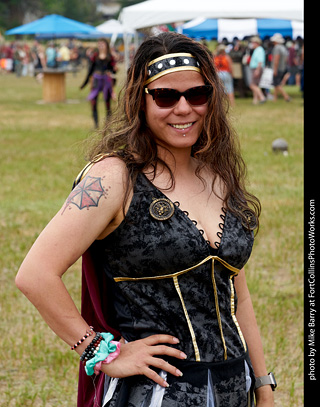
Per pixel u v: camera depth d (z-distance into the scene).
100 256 2.03
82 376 2.14
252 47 21.53
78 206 1.88
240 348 2.05
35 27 25.06
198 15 13.10
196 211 2.00
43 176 9.98
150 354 1.90
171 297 1.94
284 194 8.50
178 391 1.90
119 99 2.12
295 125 15.39
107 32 33.97
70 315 1.88
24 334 4.75
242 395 2.01
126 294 1.95
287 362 4.31
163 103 1.96
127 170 1.94
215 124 2.10
